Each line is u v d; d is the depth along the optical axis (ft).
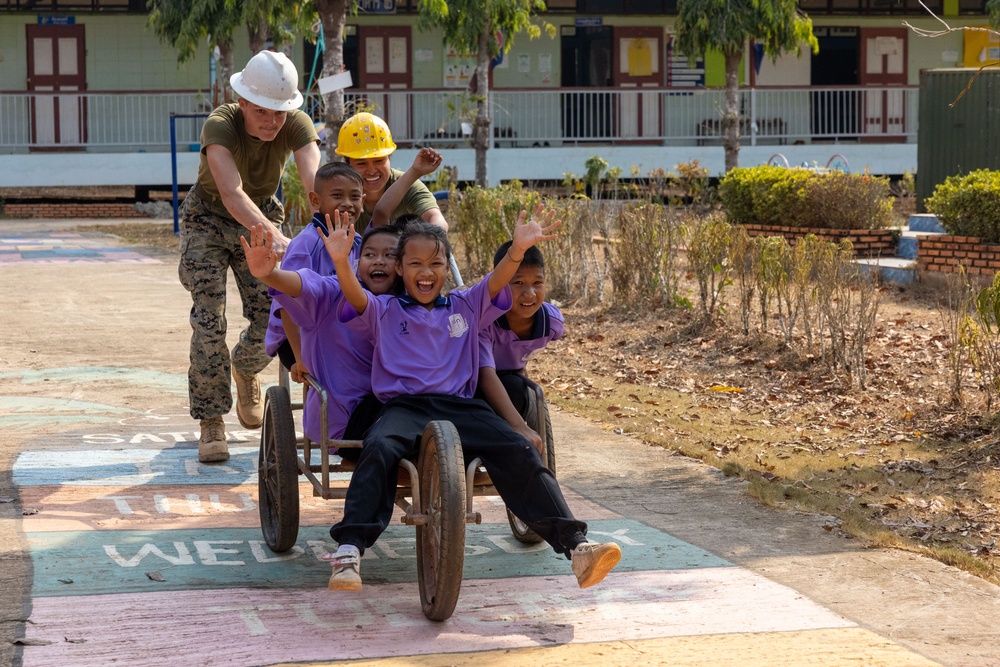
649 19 97.30
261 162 19.94
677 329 34.68
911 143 90.79
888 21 98.37
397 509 18.57
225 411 20.74
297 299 14.47
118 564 15.46
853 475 20.63
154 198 103.30
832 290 29.27
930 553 16.43
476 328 14.87
